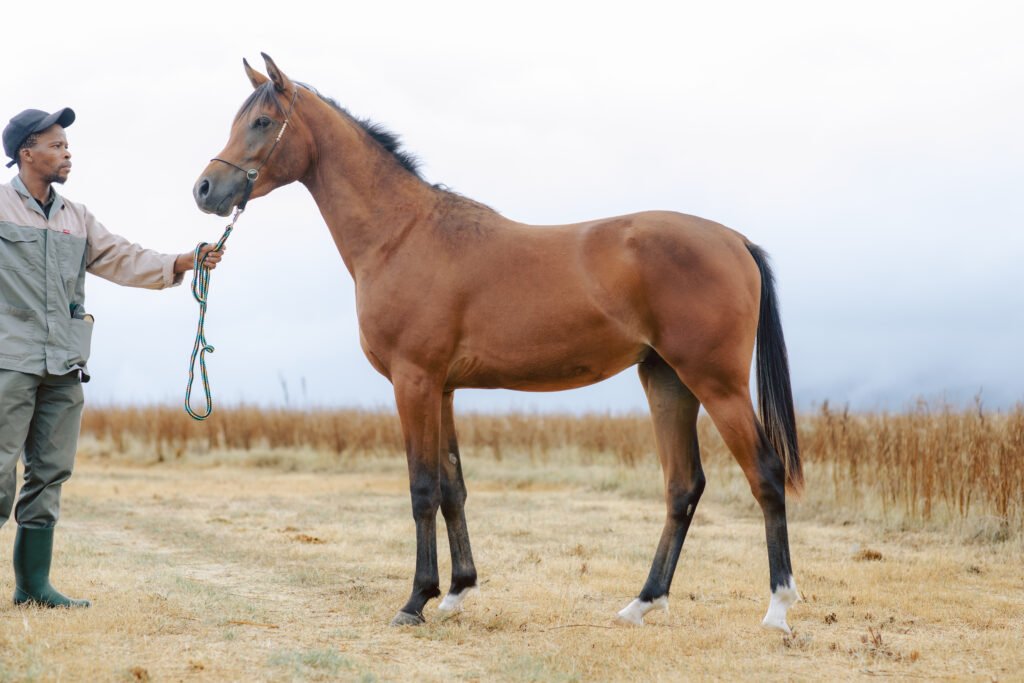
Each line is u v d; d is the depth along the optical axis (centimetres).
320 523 827
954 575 576
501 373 441
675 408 451
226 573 580
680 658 383
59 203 438
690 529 781
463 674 356
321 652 366
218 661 356
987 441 777
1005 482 723
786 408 432
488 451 1639
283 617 447
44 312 423
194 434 1927
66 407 443
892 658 385
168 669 344
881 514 814
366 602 485
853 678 357
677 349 417
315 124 474
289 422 1916
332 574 572
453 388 465
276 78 466
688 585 537
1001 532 705
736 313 416
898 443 848
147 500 1030
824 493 907
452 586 465
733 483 1030
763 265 445
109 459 1819
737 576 568
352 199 467
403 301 443
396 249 452
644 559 624
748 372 421
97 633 388
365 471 1600
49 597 445
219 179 461
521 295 429
